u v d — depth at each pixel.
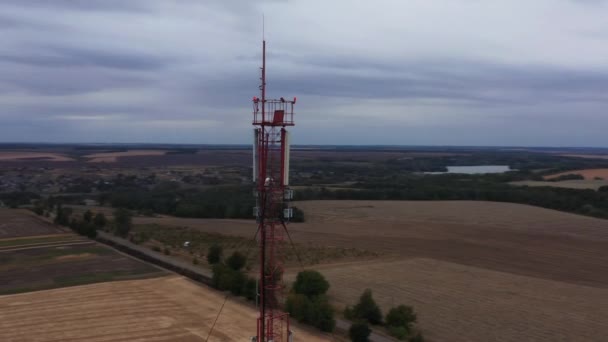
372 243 80.00
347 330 40.78
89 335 39.31
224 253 70.56
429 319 44.41
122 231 83.56
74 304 46.81
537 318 44.84
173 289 51.94
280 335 34.00
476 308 47.47
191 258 67.12
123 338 38.72
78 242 79.19
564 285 56.31
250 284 48.31
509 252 74.06
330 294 51.53
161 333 39.69
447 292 52.69
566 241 81.62
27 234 85.94
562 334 41.12
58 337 38.88
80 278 56.28
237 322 42.06
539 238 83.88
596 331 41.84
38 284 53.72
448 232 89.06
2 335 39.25
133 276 57.25
